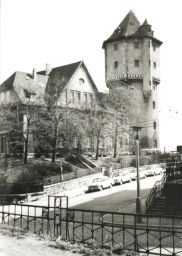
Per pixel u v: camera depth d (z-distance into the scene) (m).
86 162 52.94
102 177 43.34
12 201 36.34
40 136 49.56
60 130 50.44
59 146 54.56
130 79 75.38
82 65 65.25
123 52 75.44
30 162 46.38
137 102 75.25
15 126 50.62
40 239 14.96
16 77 58.91
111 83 73.19
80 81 64.69
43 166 44.69
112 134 60.41
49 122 49.19
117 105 62.38
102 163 54.31
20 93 56.53
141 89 75.62
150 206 27.42
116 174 50.75
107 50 78.06
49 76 66.75
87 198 35.59
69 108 54.16
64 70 66.00
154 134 77.38
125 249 13.62
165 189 27.19
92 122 55.34
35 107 49.16
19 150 49.78
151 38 75.88
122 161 57.28
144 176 50.50
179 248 16.08
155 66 77.69
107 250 13.48
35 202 35.53
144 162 60.91
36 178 41.25
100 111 56.81
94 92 66.81
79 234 19.03
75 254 12.83
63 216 25.59
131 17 78.19
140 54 75.56
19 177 40.78
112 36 77.75
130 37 75.31
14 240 14.73
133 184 44.50
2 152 47.59
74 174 44.81
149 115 75.81
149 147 75.62
